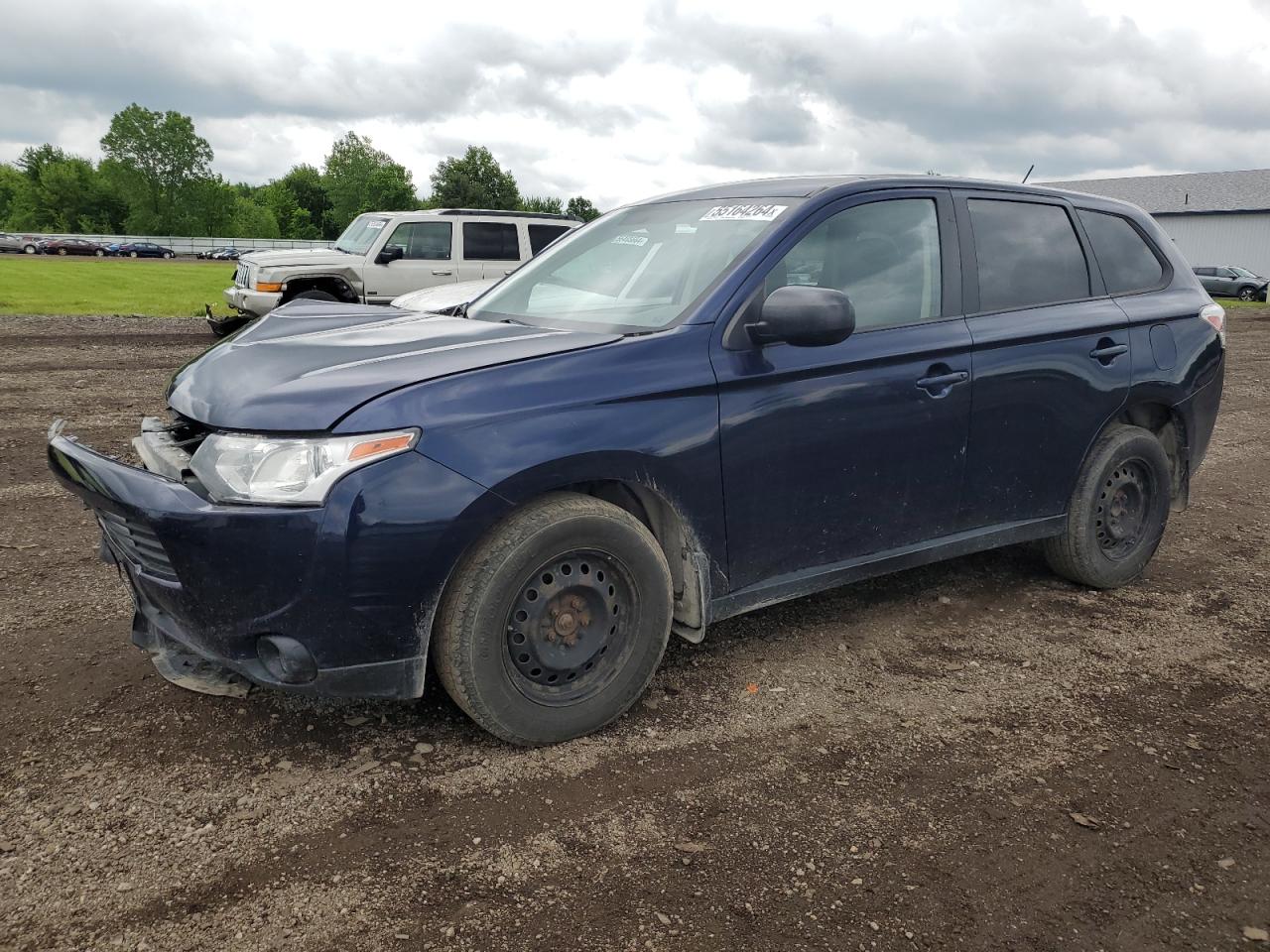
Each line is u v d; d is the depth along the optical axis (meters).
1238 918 2.24
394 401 2.60
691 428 2.99
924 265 3.66
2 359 10.67
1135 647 3.80
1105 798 2.72
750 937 2.13
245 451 2.56
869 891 2.30
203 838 2.45
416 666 2.68
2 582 4.21
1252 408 10.31
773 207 3.47
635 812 2.61
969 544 3.84
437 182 101.94
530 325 3.44
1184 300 4.55
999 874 2.38
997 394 3.73
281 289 12.27
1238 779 2.84
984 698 3.33
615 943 2.11
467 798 2.65
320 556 2.50
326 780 2.73
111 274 32.97
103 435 7.12
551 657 2.88
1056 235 4.17
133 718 3.05
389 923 2.16
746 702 3.26
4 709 3.09
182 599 2.61
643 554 2.97
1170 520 5.73
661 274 3.45
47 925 2.13
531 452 2.69
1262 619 4.13
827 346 3.30
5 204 120.00
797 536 3.33
